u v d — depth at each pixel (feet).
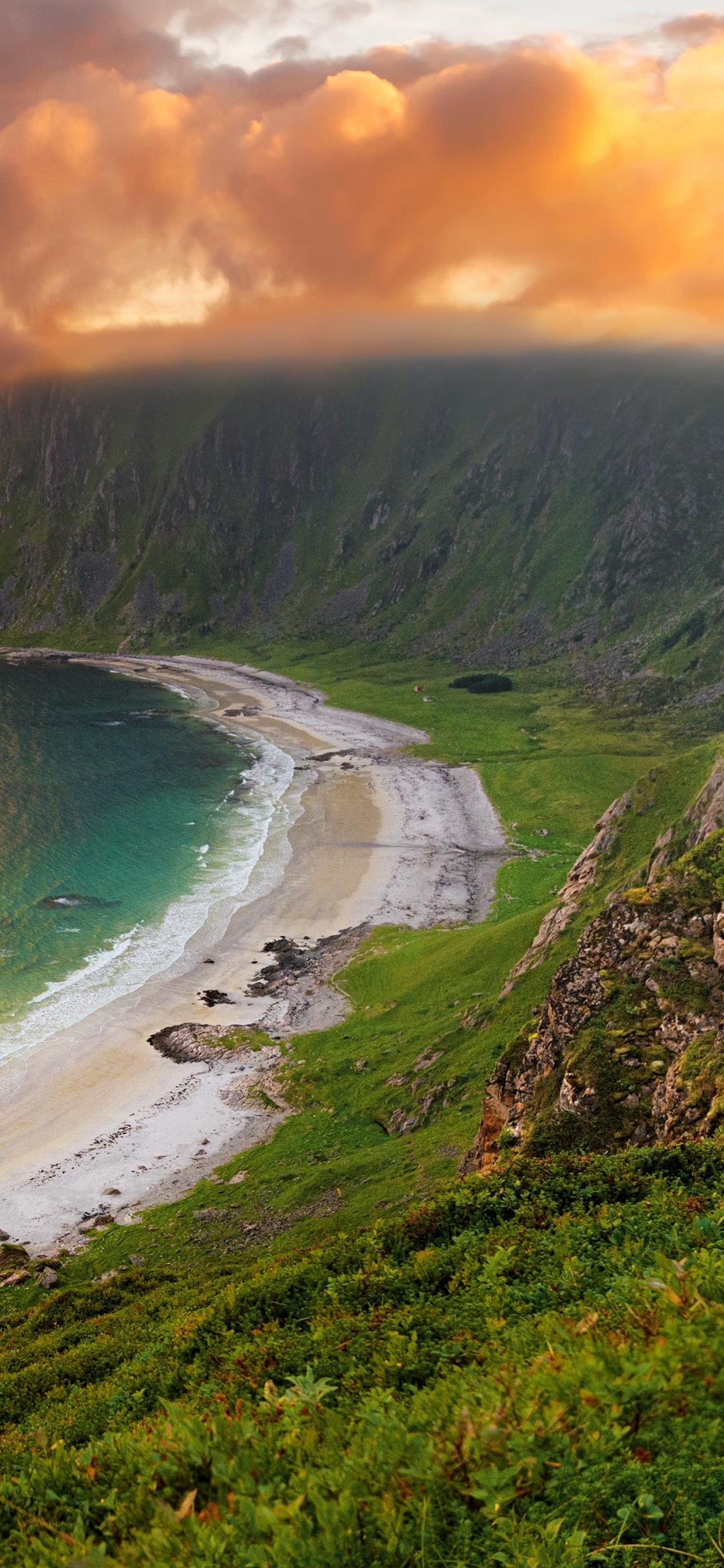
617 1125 112.98
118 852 493.77
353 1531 23.25
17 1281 186.50
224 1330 59.21
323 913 407.64
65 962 361.10
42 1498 34.01
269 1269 70.85
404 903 415.44
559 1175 66.95
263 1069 280.10
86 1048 297.33
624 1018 127.03
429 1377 38.83
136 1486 30.25
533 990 249.14
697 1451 23.11
